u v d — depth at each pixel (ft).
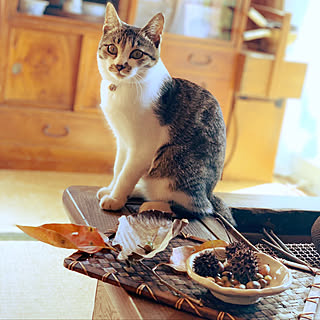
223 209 4.51
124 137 4.46
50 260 6.15
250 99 10.26
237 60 9.98
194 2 9.64
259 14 10.17
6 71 8.95
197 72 9.87
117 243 3.23
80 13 9.09
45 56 9.08
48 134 9.46
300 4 11.05
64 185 8.95
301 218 4.75
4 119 9.15
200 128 4.47
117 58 4.09
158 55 4.25
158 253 3.39
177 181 4.44
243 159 10.57
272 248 4.14
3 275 5.63
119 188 4.38
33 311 5.06
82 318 5.09
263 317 2.78
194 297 2.90
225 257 3.12
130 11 9.24
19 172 9.28
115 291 2.96
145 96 4.25
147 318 2.69
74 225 3.26
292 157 11.48
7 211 7.47
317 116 10.89
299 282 3.20
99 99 9.55
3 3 8.56
